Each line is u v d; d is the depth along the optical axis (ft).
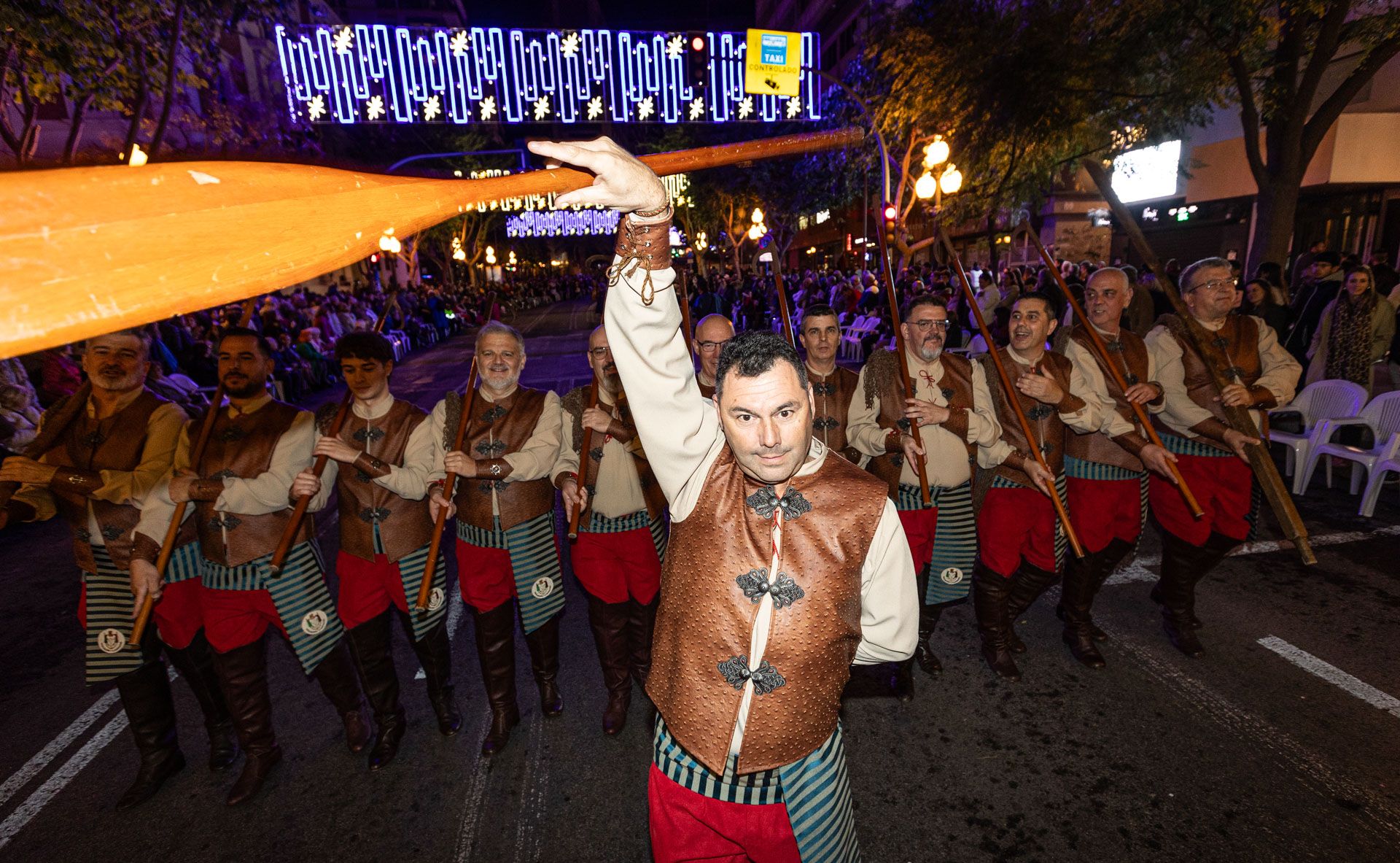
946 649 11.71
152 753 9.09
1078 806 8.32
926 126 39.11
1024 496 10.43
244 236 1.32
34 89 24.77
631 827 8.31
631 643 10.34
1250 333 10.92
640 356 4.13
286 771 9.45
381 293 70.79
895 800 8.56
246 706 8.89
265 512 8.48
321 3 77.46
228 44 60.23
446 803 8.79
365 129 81.51
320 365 43.37
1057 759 9.08
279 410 8.75
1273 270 24.75
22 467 7.93
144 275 1.16
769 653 4.50
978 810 8.35
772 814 4.82
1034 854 7.71
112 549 8.25
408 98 74.59
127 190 1.20
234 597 8.51
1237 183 46.26
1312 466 17.66
